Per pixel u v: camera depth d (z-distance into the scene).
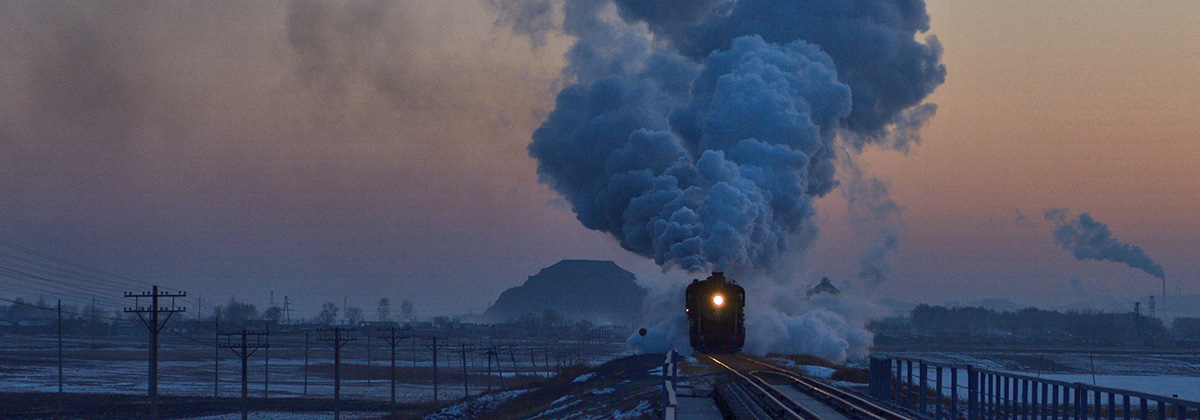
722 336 160.00
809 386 94.38
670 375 61.91
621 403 109.81
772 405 73.81
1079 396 48.44
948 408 83.94
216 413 198.88
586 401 130.38
